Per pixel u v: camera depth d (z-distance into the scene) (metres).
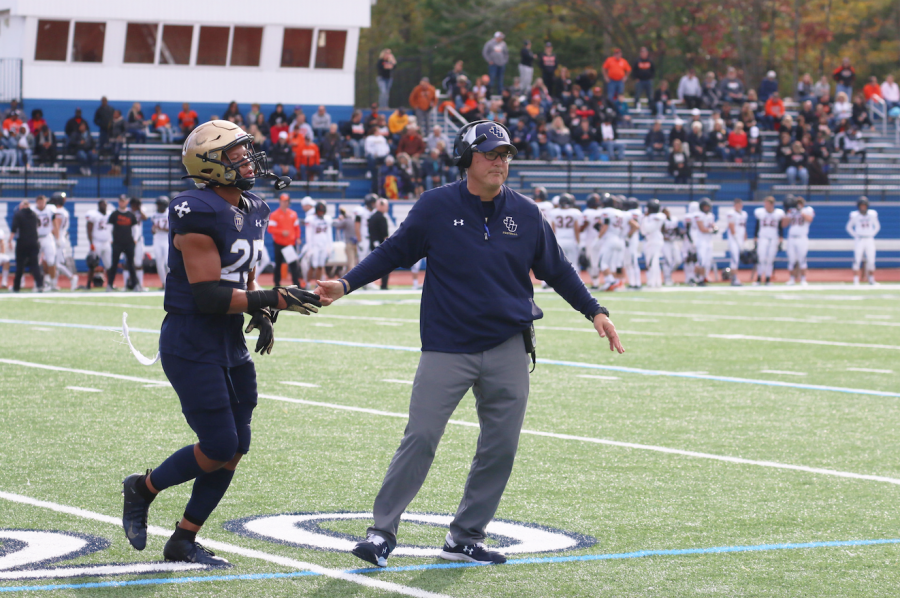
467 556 8.20
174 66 52.38
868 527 9.27
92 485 10.48
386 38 85.62
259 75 53.50
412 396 8.10
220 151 7.54
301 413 14.59
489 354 8.05
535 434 13.38
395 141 52.50
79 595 7.26
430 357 8.05
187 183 48.97
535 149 53.91
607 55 80.56
